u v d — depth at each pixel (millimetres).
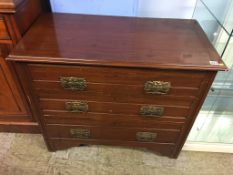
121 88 940
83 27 1050
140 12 1239
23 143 1370
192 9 1217
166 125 1105
